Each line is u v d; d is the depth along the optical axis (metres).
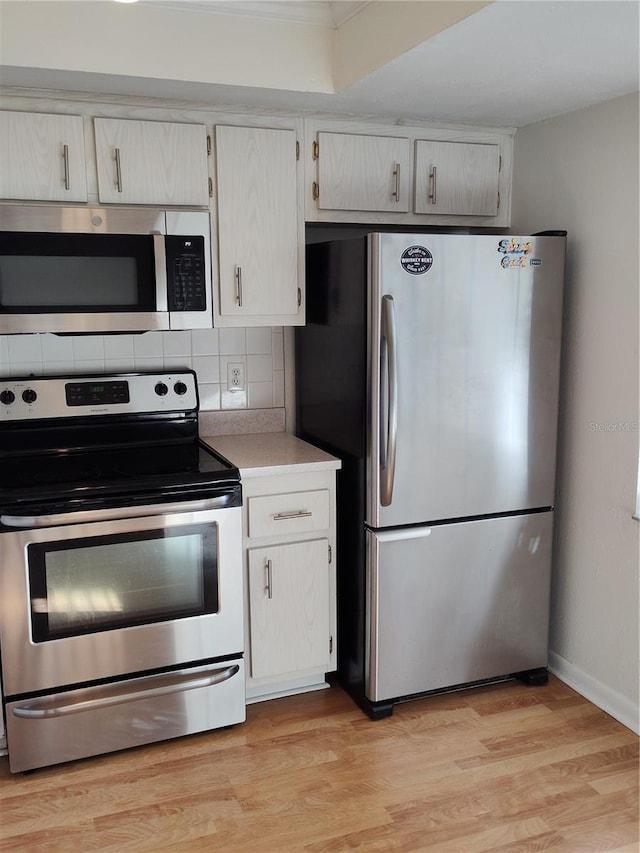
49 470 2.52
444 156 2.87
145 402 2.85
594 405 2.67
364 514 2.61
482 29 1.87
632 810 2.20
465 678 2.78
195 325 2.60
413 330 2.46
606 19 1.80
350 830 2.13
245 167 2.62
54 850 2.06
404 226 3.09
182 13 2.24
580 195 2.65
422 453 2.55
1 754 2.44
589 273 2.64
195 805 2.23
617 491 2.60
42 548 2.27
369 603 2.61
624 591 2.61
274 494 2.60
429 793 2.28
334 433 2.79
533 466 2.72
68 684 2.37
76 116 2.40
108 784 2.33
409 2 2.01
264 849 2.06
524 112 2.69
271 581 2.63
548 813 2.19
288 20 2.36
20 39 2.10
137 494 2.35
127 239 2.45
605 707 2.72
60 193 2.43
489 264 2.53
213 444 2.93
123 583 2.39
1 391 2.66
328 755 2.47
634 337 2.47
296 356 3.12
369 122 2.75
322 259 2.75
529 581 2.80
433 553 2.63
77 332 2.45
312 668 2.77
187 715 2.52
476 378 2.58
